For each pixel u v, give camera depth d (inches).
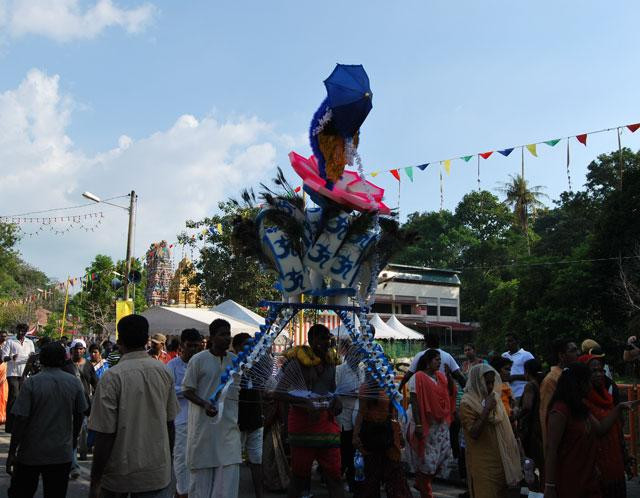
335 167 209.0
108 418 163.3
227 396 218.5
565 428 181.5
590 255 1135.0
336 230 215.8
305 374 227.8
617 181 1444.4
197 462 216.1
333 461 227.1
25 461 207.2
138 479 164.1
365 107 200.8
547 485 180.1
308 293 218.5
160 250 1163.3
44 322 2289.6
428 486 270.1
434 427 271.4
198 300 967.0
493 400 228.2
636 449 339.6
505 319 1392.7
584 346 299.1
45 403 210.7
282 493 311.0
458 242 2149.4
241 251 230.5
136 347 174.9
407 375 308.7
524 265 1291.8
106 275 1401.3
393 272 1914.4
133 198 899.4
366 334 220.1
